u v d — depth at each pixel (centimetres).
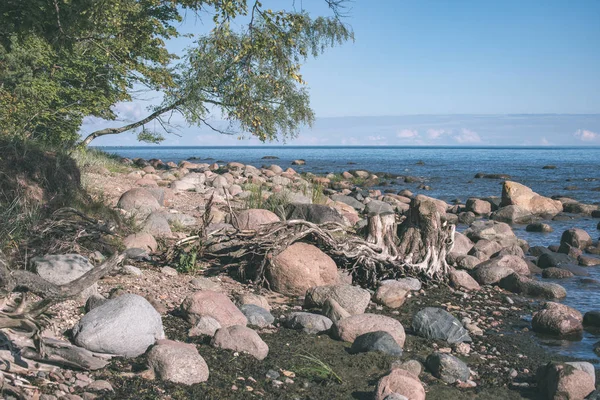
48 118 1614
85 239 807
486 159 8494
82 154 1875
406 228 948
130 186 1630
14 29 655
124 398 411
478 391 507
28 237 746
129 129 2217
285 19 884
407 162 6906
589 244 1398
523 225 1872
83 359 446
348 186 2905
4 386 374
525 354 626
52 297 395
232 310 608
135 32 1531
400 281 875
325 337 609
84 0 676
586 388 498
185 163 3516
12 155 874
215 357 511
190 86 2014
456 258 1089
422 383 513
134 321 490
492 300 867
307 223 830
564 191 3038
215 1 866
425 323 650
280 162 6512
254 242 805
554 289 908
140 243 881
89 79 1827
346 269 871
